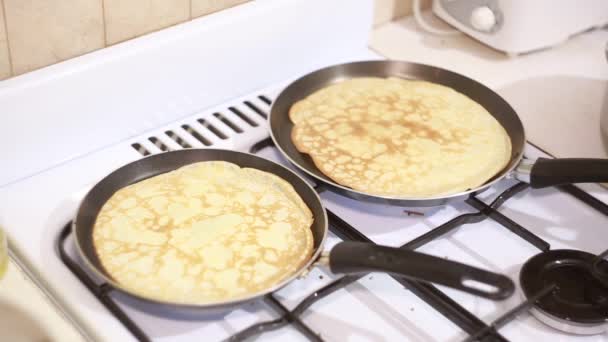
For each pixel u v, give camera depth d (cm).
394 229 102
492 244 101
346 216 104
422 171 105
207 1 112
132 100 108
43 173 105
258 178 104
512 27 125
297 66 122
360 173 105
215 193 102
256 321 92
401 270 88
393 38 133
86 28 104
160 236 96
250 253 95
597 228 104
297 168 103
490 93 116
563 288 95
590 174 100
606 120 113
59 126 104
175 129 112
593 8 131
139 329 89
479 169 106
